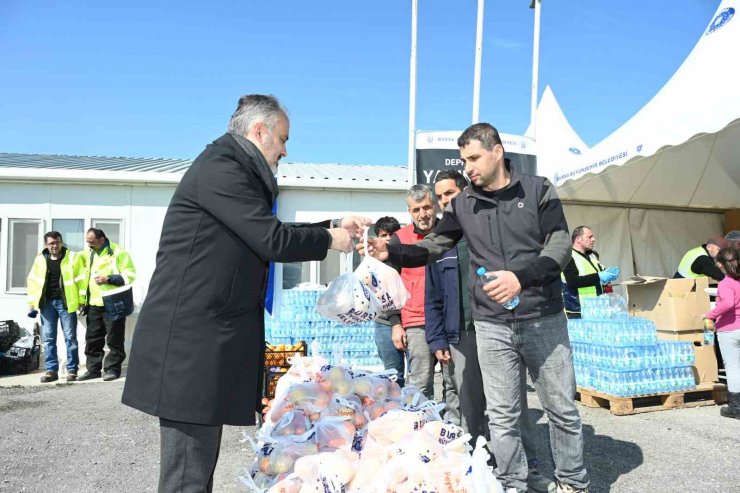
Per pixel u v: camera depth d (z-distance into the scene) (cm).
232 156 215
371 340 782
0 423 555
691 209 1052
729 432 475
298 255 215
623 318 571
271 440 232
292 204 951
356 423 245
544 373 290
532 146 695
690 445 439
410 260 304
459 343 336
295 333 766
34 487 382
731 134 798
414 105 661
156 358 202
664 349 561
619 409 539
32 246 911
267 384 483
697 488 351
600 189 922
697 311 601
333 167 1273
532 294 283
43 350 907
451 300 337
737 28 699
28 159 1107
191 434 203
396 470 217
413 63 661
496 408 292
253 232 204
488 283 253
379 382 266
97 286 810
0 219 904
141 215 927
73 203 916
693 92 696
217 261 207
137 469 419
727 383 529
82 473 410
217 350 203
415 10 663
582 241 628
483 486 210
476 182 290
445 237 317
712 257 687
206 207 207
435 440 236
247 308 215
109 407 625
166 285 208
